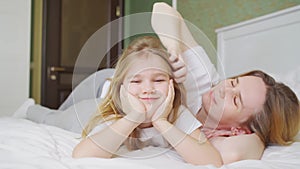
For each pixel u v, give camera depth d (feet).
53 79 11.23
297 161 2.98
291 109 3.83
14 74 10.00
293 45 5.23
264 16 5.74
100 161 2.49
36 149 2.89
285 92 3.89
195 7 8.20
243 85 3.67
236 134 3.55
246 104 3.59
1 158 2.58
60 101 11.31
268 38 5.72
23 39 10.11
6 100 9.91
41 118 5.75
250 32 6.10
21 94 10.03
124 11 12.42
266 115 3.64
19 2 10.10
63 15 11.46
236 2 6.89
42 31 11.13
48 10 11.23
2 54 9.92
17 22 10.07
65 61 11.44
